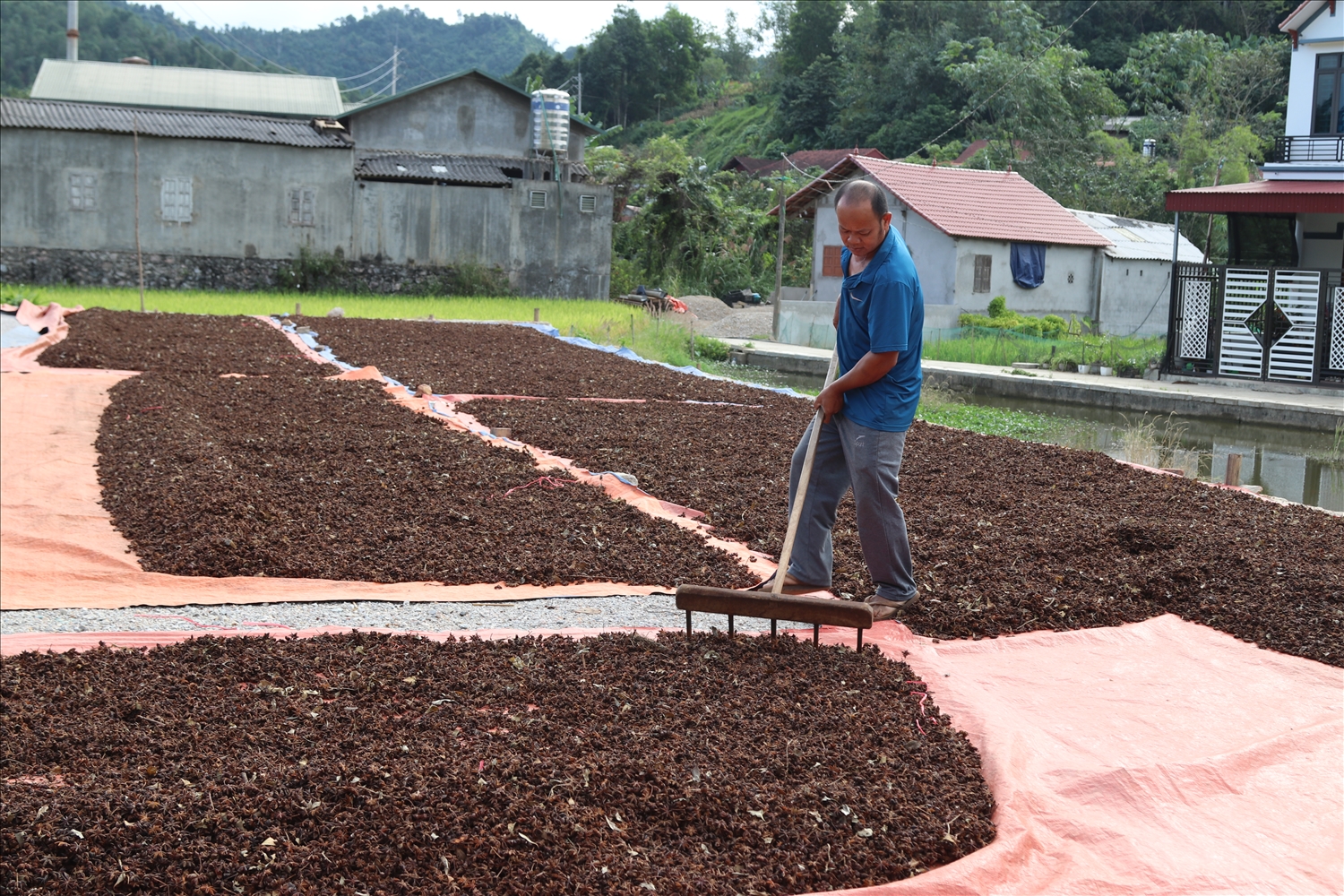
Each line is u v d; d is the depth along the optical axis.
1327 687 4.68
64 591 5.59
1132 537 6.73
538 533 6.63
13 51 102.44
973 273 28.83
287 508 6.97
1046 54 49.72
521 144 32.59
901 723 4.00
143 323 17.41
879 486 5.08
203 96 36.19
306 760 3.53
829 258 32.75
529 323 21.45
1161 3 61.22
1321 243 21.36
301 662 4.41
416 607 5.43
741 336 27.77
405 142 31.42
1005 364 22.66
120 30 110.62
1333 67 21.11
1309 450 14.78
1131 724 4.27
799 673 4.44
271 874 2.89
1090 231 31.39
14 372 12.23
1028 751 3.80
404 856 3.01
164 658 4.48
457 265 30.17
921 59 58.44
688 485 8.01
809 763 3.64
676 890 2.91
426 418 10.38
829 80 69.38
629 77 95.94
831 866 3.06
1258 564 6.26
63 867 2.89
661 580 5.85
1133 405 17.95
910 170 31.30
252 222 28.44
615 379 14.45
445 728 3.81
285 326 18.17
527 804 3.24
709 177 44.41
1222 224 43.66
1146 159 48.56
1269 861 3.27
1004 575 5.95
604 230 31.34
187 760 3.50
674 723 3.90
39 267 26.95
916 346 5.06
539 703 4.08
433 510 7.04
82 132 26.67
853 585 5.67
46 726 3.77
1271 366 19.19
